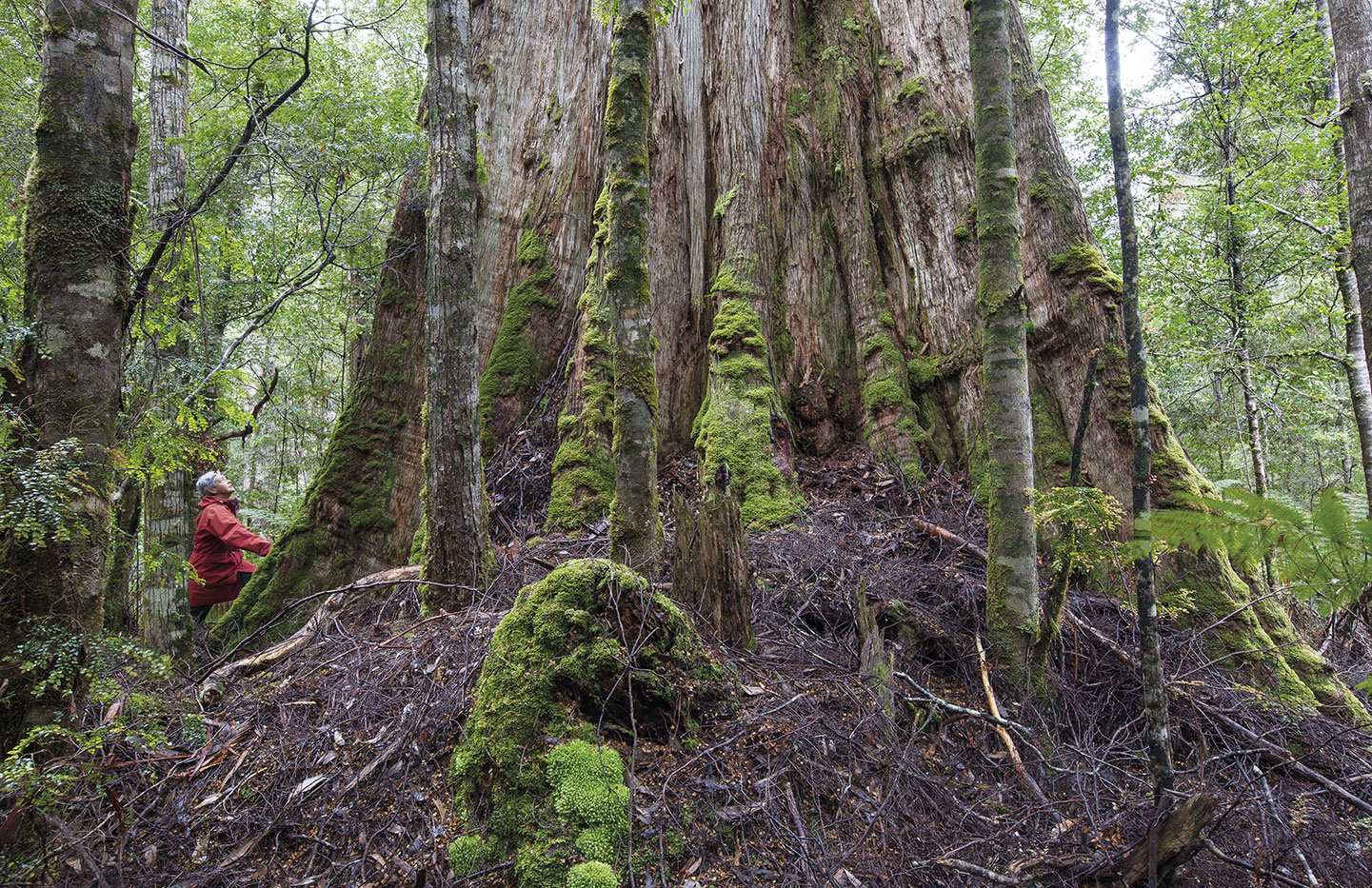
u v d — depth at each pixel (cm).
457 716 302
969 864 261
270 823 271
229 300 629
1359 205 496
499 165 749
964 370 605
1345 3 511
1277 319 915
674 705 295
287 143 652
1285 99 853
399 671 338
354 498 626
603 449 575
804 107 723
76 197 253
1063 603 368
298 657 395
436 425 415
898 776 298
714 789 273
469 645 339
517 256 718
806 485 592
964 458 590
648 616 304
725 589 362
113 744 299
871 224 688
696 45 762
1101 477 503
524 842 253
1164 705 253
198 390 376
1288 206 865
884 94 697
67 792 246
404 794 279
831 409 648
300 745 307
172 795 289
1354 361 810
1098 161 1109
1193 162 1051
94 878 249
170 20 639
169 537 503
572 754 268
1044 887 256
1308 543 130
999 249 381
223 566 521
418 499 627
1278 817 298
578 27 764
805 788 284
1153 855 243
